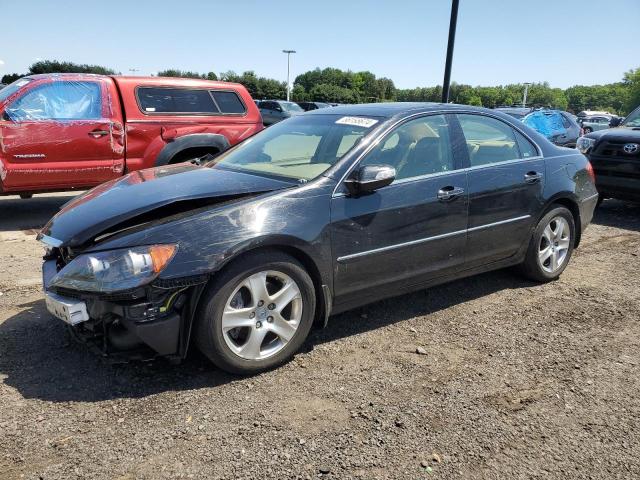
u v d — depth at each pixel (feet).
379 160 12.51
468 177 13.91
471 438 9.11
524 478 8.21
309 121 14.79
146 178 13.16
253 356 10.79
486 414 9.80
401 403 10.09
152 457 8.43
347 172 11.95
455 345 12.53
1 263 17.78
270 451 8.64
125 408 9.67
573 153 17.33
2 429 8.97
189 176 12.87
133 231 10.15
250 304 10.72
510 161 15.16
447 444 8.94
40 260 18.21
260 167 13.30
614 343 12.78
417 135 13.39
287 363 11.49
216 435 9.00
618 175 25.79
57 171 22.76
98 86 23.79
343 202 11.66
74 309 9.77
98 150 23.56
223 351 10.38
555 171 16.11
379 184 11.73
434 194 13.09
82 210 11.29
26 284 15.76
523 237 15.57
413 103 14.56
